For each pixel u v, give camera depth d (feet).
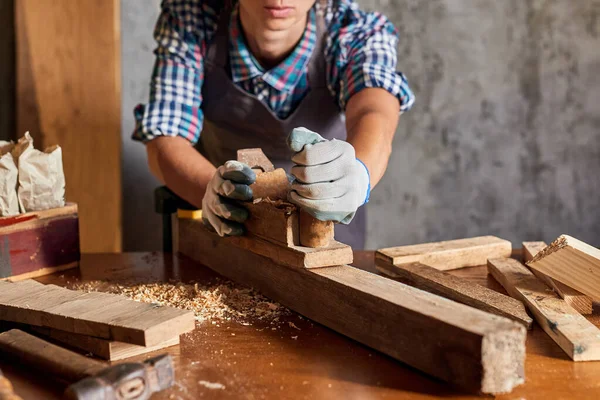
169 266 5.09
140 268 5.04
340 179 3.58
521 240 9.03
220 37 5.96
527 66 8.65
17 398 2.47
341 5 5.97
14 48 7.86
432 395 2.87
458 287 4.09
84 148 7.86
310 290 3.76
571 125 8.79
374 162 4.54
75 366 2.89
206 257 5.04
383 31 5.89
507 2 8.52
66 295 3.74
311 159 3.52
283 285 4.03
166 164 5.35
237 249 4.56
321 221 3.72
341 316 3.52
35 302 3.64
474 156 8.84
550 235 9.00
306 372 3.11
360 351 3.34
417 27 8.54
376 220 8.95
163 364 2.85
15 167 4.65
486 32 8.57
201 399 2.84
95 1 7.74
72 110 7.80
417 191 8.89
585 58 8.64
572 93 8.71
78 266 5.11
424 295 3.25
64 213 4.96
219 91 6.11
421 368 3.02
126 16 8.19
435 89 8.68
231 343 3.47
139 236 8.57
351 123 5.17
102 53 7.80
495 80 8.68
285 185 4.31
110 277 4.80
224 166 4.09
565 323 3.47
